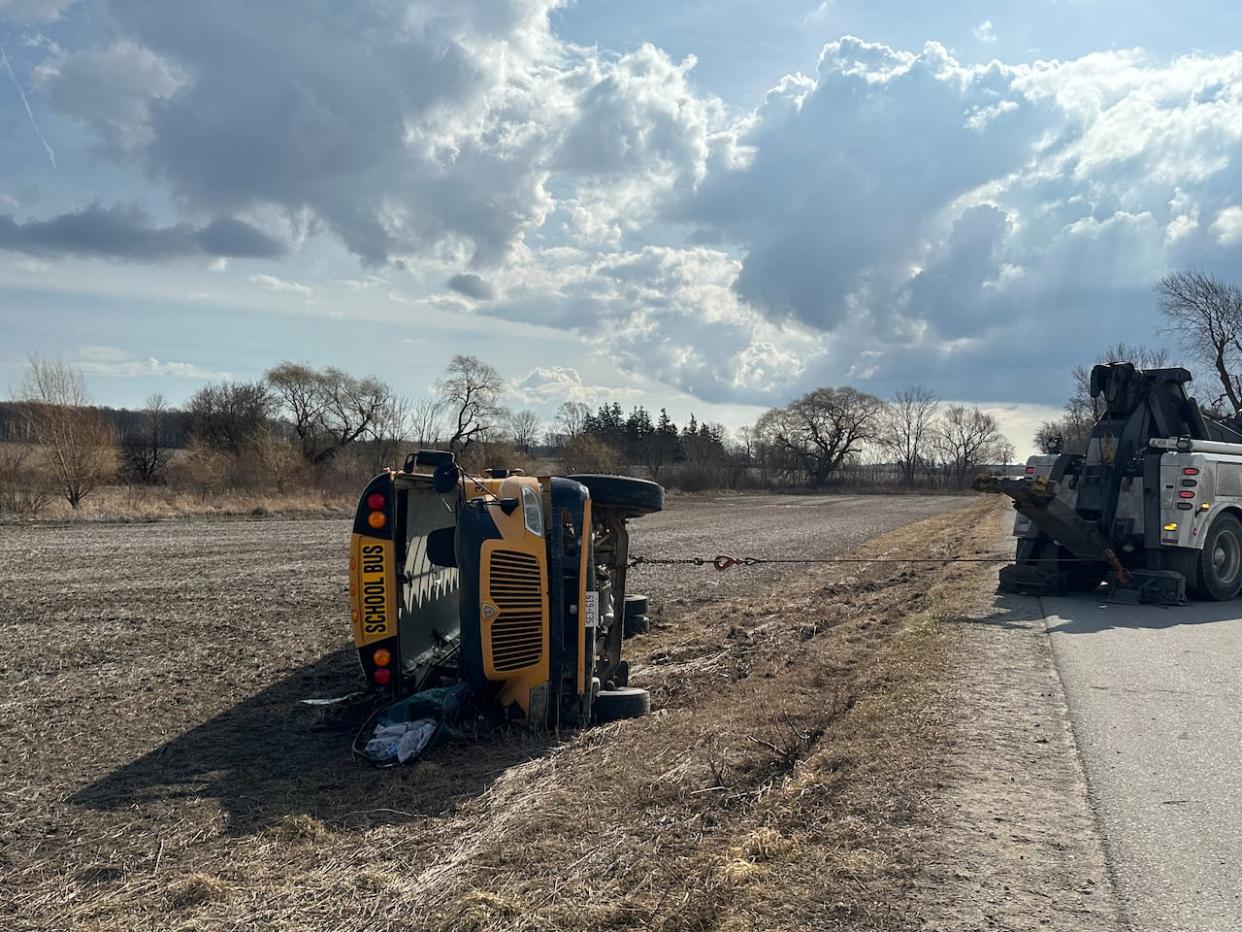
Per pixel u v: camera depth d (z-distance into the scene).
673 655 10.58
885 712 7.25
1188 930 3.96
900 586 16.31
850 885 4.31
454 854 4.82
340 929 4.06
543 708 7.11
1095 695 7.90
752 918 4.00
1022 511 13.52
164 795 5.93
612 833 4.96
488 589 7.00
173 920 4.20
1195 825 5.10
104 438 34.59
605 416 112.50
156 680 9.23
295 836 5.17
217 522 31.48
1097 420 14.90
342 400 69.25
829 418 104.31
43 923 4.21
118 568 18.27
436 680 7.92
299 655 10.42
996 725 6.95
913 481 105.75
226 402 67.38
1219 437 15.24
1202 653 9.70
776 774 5.91
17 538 24.09
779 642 11.05
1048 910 4.12
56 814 5.61
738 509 54.50
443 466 7.05
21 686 8.98
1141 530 13.79
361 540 7.29
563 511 7.29
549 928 3.95
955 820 5.11
